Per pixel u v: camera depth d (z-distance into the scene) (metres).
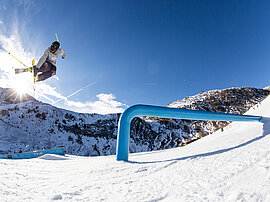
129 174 2.77
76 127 72.12
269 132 4.39
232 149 3.27
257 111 9.68
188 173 2.28
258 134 4.73
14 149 48.34
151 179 2.35
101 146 67.94
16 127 58.91
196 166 2.55
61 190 2.17
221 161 2.44
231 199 1.15
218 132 9.62
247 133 5.78
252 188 1.20
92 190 2.10
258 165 1.66
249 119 7.46
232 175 1.68
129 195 1.80
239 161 2.10
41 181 2.75
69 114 77.12
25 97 75.06
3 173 3.07
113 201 1.68
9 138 53.72
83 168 3.71
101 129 77.31
